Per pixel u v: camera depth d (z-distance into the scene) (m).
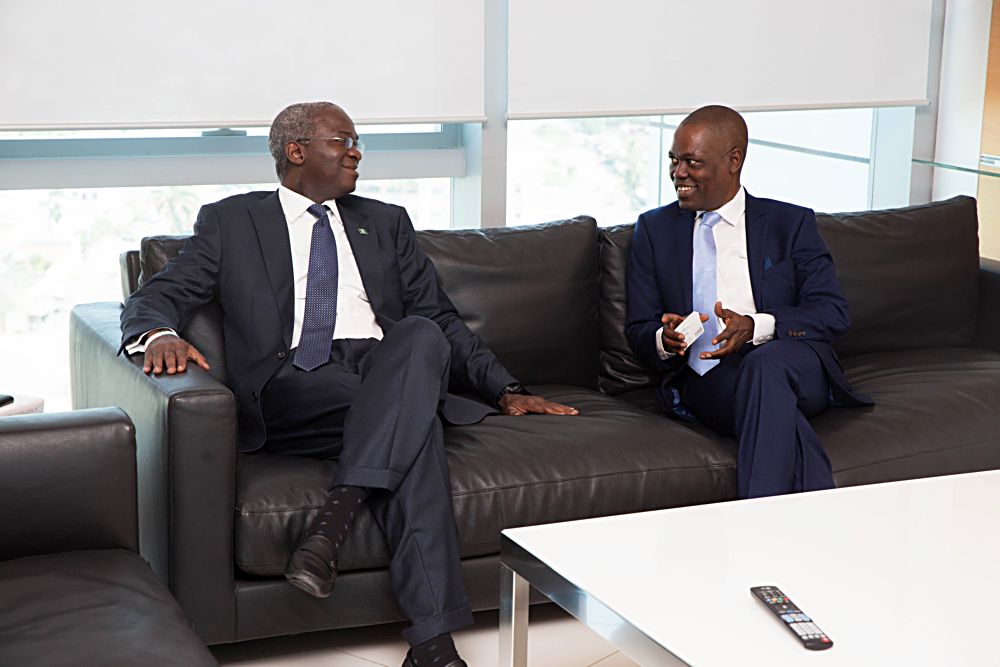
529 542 2.03
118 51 3.29
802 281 3.13
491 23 3.71
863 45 4.12
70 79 3.27
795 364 2.84
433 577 2.37
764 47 4.00
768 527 2.11
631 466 2.66
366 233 2.98
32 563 1.97
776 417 2.74
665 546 2.02
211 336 2.85
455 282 3.18
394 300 2.98
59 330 3.60
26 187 3.40
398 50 3.57
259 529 2.38
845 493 2.29
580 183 4.08
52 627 1.71
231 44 3.40
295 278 2.86
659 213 3.24
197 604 2.38
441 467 2.47
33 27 3.21
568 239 3.30
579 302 3.30
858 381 3.28
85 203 3.54
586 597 1.83
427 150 3.82
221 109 3.43
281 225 2.87
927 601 1.81
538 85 3.75
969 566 1.94
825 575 1.90
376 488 2.44
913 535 2.08
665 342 2.97
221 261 2.83
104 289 3.61
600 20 3.78
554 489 2.58
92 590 1.86
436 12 3.59
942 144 4.36
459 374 2.99
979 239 3.88
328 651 2.60
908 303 3.58
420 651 2.34
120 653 1.64
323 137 2.87
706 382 3.03
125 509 2.10
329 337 2.83
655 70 3.88
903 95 4.22
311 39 3.47
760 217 3.16
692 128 3.04
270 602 2.44
